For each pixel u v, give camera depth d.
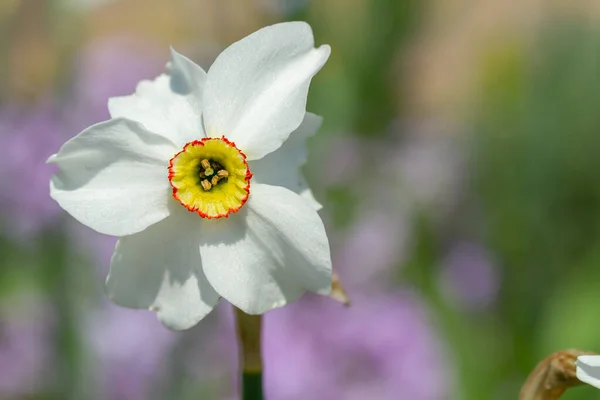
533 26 0.90
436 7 0.75
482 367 0.70
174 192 0.40
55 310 0.60
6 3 0.68
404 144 0.81
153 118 0.41
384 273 0.72
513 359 0.72
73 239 0.64
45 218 0.64
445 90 1.14
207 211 0.40
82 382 0.60
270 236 0.40
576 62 0.84
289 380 0.57
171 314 0.40
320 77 0.74
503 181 0.82
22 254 0.67
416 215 0.78
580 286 0.71
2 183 0.65
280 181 0.41
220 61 0.40
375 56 0.74
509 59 0.89
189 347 0.61
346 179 0.75
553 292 0.75
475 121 0.87
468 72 1.15
